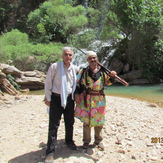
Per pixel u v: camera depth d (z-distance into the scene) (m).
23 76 10.73
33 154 2.59
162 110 5.53
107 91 10.34
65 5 19.47
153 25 13.70
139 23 13.65
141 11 13.75
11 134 3.32
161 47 14.26
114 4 14.68
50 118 2.49
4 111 5.09
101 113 2.64
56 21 20.06
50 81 2.46
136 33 14.34
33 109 5.30
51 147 2.42
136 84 13.31
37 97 7.77
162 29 14.12
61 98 2.43
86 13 20.30
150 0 14.01
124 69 15.25
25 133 3.36
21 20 24.91
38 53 14.10
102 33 16.80
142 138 3.12
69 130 2.71
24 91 10.09
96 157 2.49
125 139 3.08
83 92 2.69
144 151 2.67
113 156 2.52
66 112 2.63
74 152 2.62
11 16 25.27
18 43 16.72
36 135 3.27
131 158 2.48
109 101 6.98
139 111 5.20
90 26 20.12
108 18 16.09
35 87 11.00
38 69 13.84
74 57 16.83
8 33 18.50
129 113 4.86
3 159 2.46
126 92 9.88
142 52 14.45
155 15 13.94
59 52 14.41
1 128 3.64
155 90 10.28
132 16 13.58
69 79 2.55
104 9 16.00
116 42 16.98
